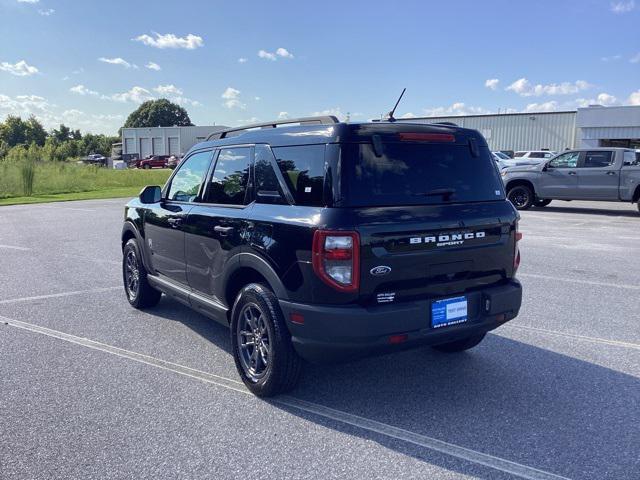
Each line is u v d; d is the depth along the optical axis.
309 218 3.66
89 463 3.26
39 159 33.97
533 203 18.20
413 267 3.76
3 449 3.41
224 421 3.79
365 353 3.64
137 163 72.38
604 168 16.06
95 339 5.51
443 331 3.88
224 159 4.82
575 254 9.91
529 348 5.21
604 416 3.84
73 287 7.74
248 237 4.15
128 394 4.22
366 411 3.94
